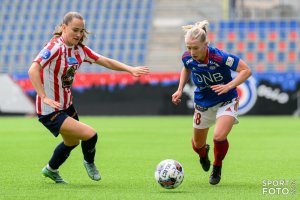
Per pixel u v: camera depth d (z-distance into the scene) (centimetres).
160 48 12019
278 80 9706
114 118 9631
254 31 11681
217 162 2877
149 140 5791
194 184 2909
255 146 5156
